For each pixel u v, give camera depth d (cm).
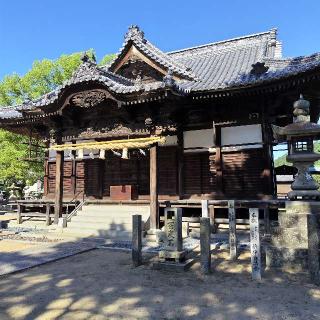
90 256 1013
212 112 1564
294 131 864
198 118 1644
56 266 875
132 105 1476
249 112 1523
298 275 756
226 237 1318
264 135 1470
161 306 567
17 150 2761
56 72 2886
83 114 1659
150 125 1488
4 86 2817
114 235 1367
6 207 3083
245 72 1708
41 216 1809
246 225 1482
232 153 1566
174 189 1745
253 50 2097
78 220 1551
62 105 1553
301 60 1425
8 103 2841
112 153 1991
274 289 656
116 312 541
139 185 1894
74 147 1634
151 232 1341
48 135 1897
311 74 1212
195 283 703
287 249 812
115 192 1784
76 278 750
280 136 955
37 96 2759
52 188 2138
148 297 614
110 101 1495
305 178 891
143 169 1898
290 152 902
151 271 810
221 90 1377
